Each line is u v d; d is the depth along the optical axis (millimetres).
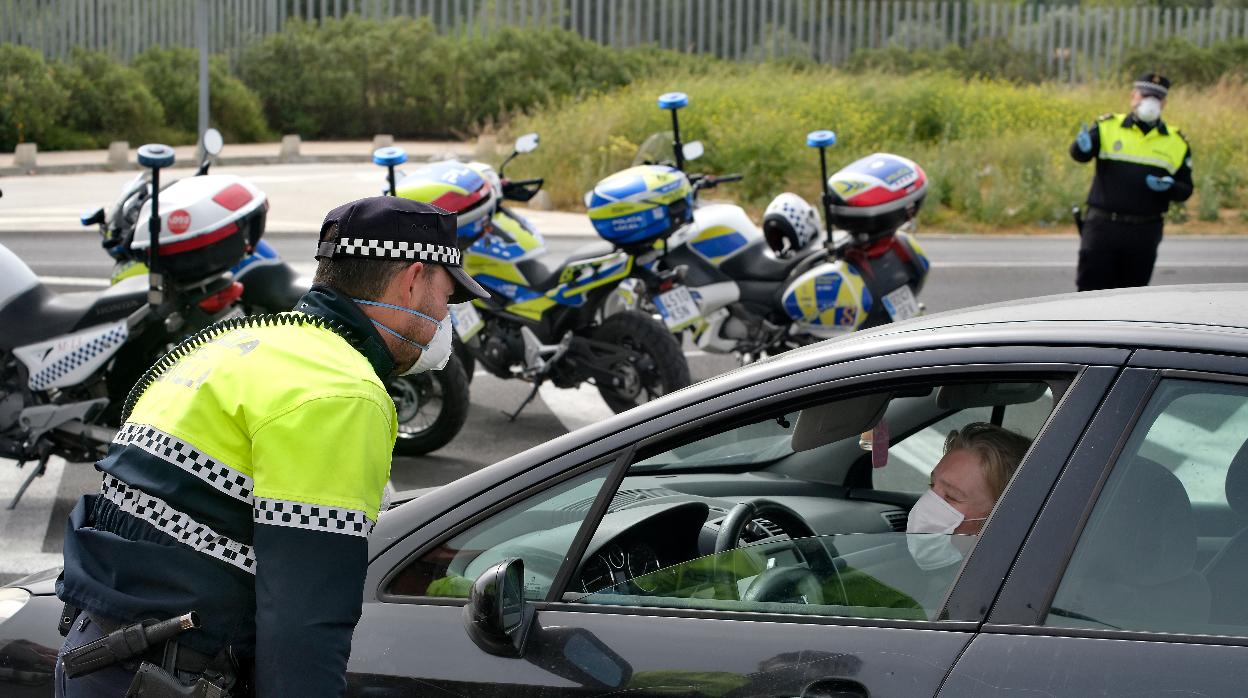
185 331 8055
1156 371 2977
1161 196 12375
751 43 37125
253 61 36219
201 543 2986
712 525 4062
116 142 29266
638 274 9594
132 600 3002
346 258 3119
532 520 3539
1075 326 3158
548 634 3336
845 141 26078
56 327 7711
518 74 35938
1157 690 2736
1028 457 3023
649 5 37344
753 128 25016
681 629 3252
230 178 8180
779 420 3998
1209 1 43781
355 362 3031
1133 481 2938
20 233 19094
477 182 9359
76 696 3117
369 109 36375
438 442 9281
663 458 3994
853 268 9898
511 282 9703
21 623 3936
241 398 2947
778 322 10320
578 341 9648
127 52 35531
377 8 37500
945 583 3096
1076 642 2852
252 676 3104
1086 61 37188
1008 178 23766
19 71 32125
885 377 3270
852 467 4344
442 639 3414
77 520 3141
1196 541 2951
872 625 3086
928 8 39375
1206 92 33938
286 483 2875
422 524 3633
